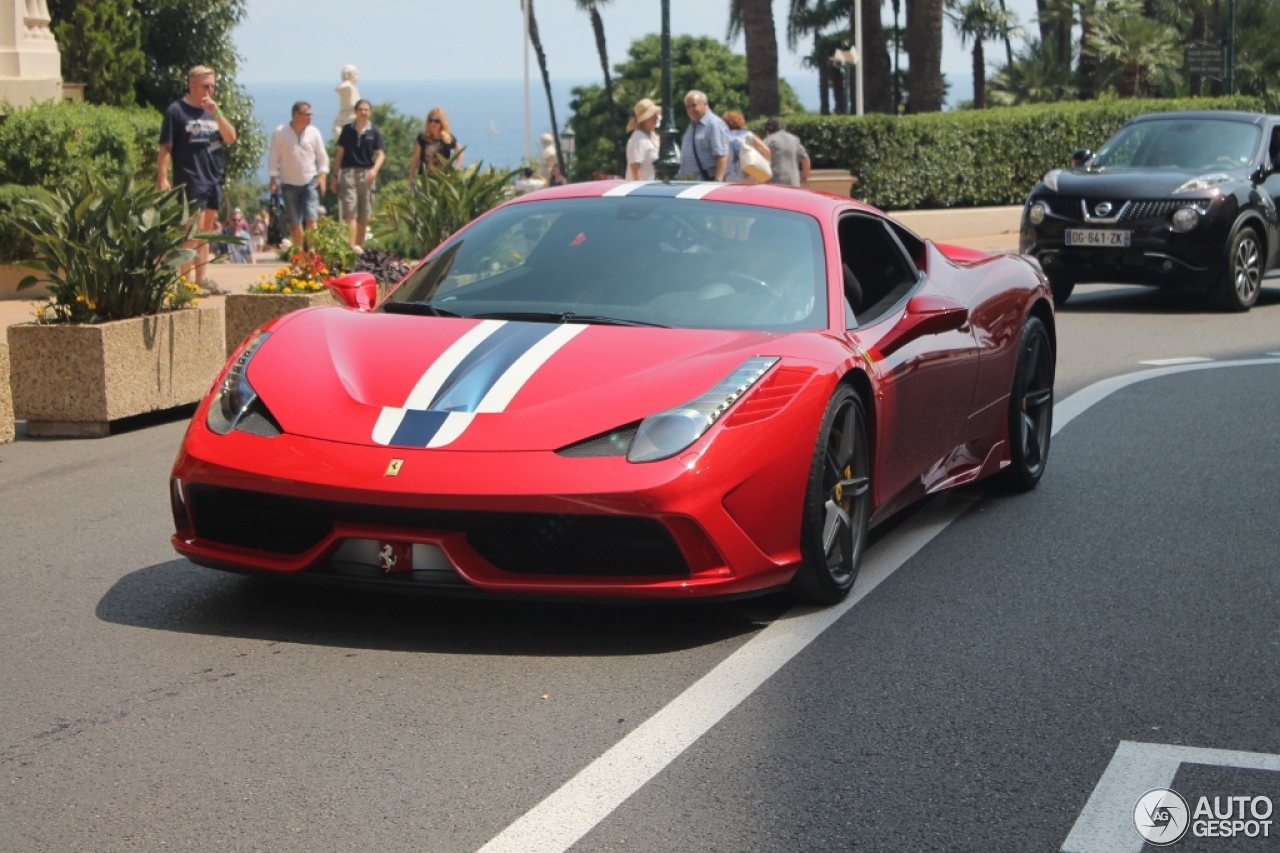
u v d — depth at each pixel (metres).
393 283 10.01
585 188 5.59
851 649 4.22
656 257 5.04
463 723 3.61
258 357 4.56
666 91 20.42
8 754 3.41
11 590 4.76
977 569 5.12
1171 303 14.06
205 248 12.46
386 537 4.03
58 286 7.72
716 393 4.20
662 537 4.01
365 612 4.50
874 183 21.92
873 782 3.29
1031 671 4.05
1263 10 44.72
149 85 23.75
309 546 4.23
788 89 73.69
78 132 14.90
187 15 23.72
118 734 3.53
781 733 3.58
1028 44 44.59
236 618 4.44
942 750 3.48
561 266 5.05
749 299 4.85
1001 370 6.02
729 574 4.14
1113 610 4.64
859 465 4.79
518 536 4.05
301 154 14.90
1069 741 3.55
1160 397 8.69
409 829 3.02
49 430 7.60
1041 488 6.45
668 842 2.97
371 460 4.04
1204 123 14.16
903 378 5.05
